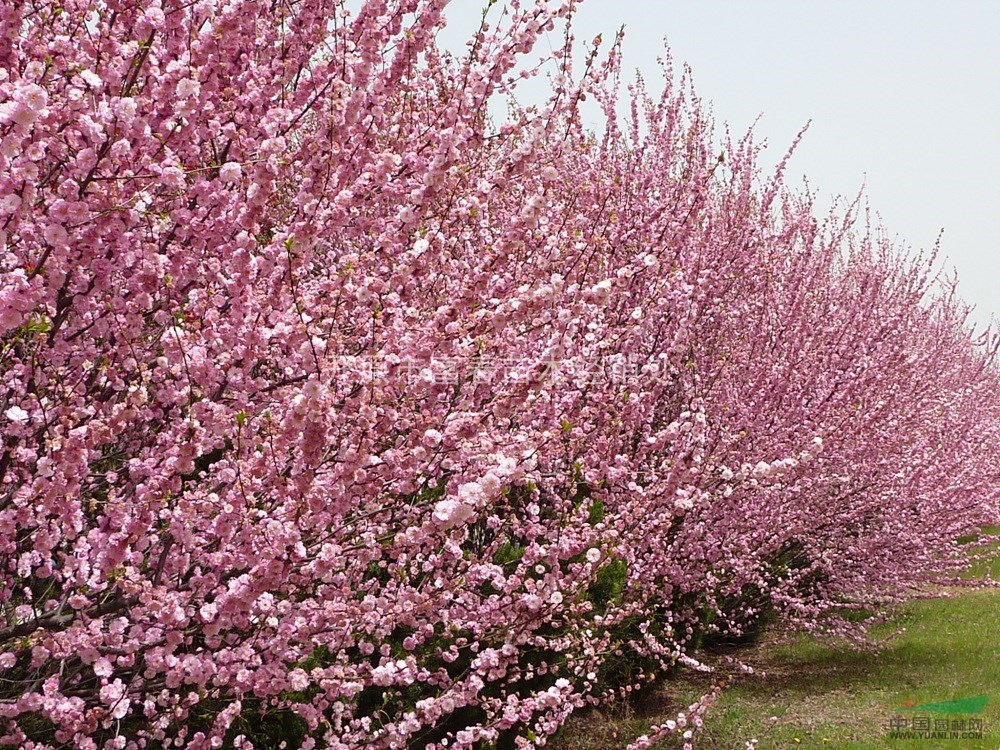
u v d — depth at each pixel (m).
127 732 3.77
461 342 3.49
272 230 3.96
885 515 8.96
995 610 10.48
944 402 11.49
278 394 3.71
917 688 7.86
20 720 3.73
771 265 9.34
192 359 3.22
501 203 6.07
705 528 7.32
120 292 3.41
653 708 7.29
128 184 3.14
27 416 3.02
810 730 6.79
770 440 7.62
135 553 3.04
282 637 3.31
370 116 3.81
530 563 4.16
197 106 3.28
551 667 5.39
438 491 4.46
